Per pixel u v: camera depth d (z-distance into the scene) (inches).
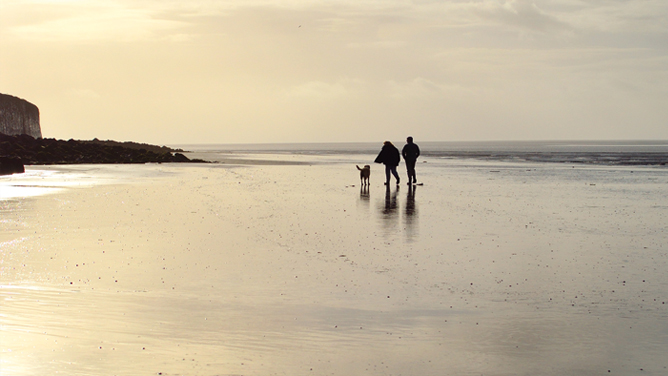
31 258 422.6
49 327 271.7
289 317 294.4
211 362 234.1
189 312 299.4
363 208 753.0
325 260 428.8
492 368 233.5
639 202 835.4
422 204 802.2
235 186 1095.0
